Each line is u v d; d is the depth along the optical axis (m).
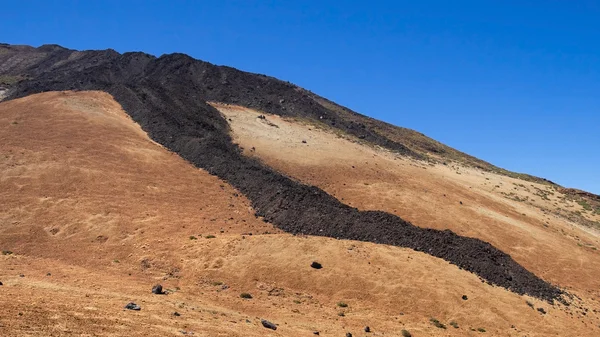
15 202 55.50
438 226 63.34
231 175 73.69
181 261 46.81
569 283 54.72
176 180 69.50
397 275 45.62
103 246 49.50
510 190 101.62
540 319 42.97
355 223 57.44
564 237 71.81
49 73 163.12
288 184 67.88
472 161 149.75
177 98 109.31
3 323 22.73
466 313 41.53
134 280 41.53
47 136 76.12
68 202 57.44
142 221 55.47
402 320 39.34
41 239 49.69
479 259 53.00
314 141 101.69
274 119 118.06
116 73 155.00
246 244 49.28
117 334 24.03
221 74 148.62
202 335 26.38
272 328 32.03
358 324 37.28
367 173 82.75
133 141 81.19
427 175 91.44
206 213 60.25
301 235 53.78
